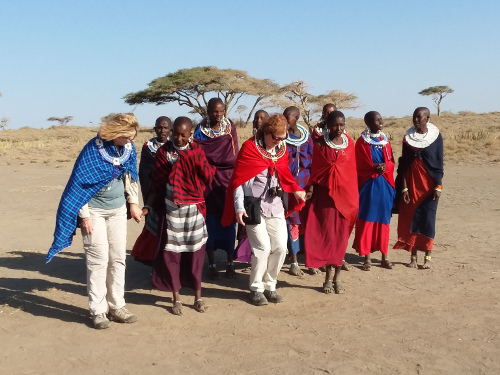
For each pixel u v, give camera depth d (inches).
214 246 310.5
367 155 323.3
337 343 223.9
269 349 218.4
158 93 2266.2
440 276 315.6
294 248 317.7
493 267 331.0
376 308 264.5
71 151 1312.7
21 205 586.9
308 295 283.6
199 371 199.6
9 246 393.7
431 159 325.1
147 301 273.4
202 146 306.8
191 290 292.7
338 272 287.0
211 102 311.6
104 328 236.7
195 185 253.6
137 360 207.9
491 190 647.1
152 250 300.0
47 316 251.0
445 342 224.8
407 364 205.2
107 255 236.1
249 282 282.8
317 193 283.0
